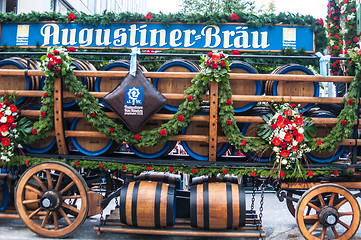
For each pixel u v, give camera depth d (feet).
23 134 15.58
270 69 18.57
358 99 15.01
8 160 15.76
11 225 17.54
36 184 16.87
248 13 17.85
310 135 14.90
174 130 14.83
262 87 16.76
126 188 15.49
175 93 15.53
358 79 14.82
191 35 17.95
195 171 15.34
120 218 15.23
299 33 17.84
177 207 16.39
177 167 15.42
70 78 15.14
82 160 15.93
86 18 18.11
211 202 14.70
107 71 15.30
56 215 15.49
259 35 17.84
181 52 17.97
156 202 14.85
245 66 15.58
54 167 15.28
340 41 18.88
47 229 15.38
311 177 15.62
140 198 14.94
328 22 19.63
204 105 16.80
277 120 14.58
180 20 17.88
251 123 15.72
